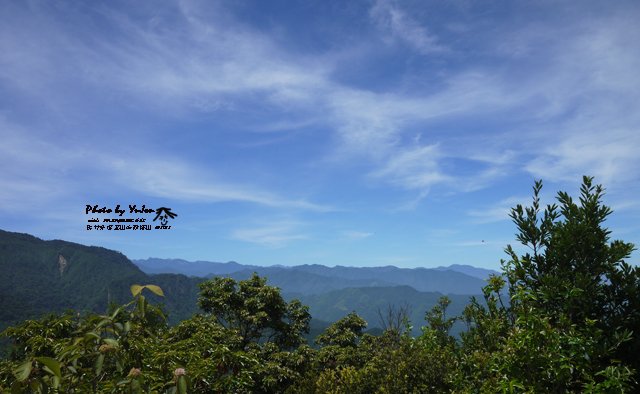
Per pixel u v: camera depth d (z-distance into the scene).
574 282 5.44
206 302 19.69
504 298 6.77
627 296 5.47
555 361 4.89
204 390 6.78
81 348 2.95
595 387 4.60
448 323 8.41
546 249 6.07
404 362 7.90
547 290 5.52
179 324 14.53
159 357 5.52
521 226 6.29
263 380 15.55
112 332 3.03
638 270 5.45
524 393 4.99
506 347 5.53
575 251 5.80
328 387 8.60
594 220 5.85
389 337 9.89
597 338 4.93
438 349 7.87
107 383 3.63
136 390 2.83
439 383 7.39
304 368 17.59
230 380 7.34
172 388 2.86
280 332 20.52
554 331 5.00
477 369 6.30
